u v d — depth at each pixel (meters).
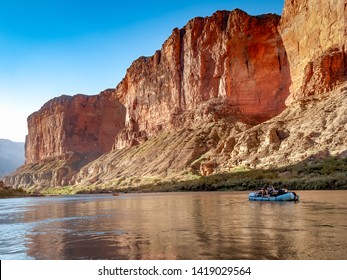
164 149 148.50
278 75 150.75
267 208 35.91
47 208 51.09
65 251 17.81
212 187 91.38
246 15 162.12
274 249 16.42
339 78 112.50
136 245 18.52
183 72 178.75
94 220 31.27
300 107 114.19
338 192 57.12
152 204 49.28
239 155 109.75
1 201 90.62
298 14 144.12
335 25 120.00
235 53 158.00
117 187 136.38
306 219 26.00
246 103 151.75
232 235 20.39
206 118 149.25
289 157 92.69
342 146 84.50
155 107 193.88
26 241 21.25
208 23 171.00
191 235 20.88
